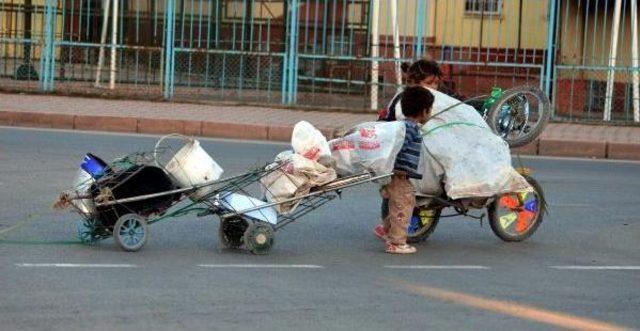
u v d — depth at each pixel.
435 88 10.91
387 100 24.41
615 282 9.50
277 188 9.98
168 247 10.19
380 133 9.98
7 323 7.46
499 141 10.62
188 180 9.80
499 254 10.57
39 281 8.67
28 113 20.77
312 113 23.61
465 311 8.22
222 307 8.09
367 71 24.39
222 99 24.81
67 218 11.49
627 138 20.95
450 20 25.02
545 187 15.45
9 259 9.43
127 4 25.03
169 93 24.59
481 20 24.12
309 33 25.28
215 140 20.08
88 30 24.92
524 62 24.41
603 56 24.22
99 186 9.73
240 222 10.14
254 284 8.86
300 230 11.41
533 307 8.43
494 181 10.43
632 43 23.83
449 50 25.03
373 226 11.80
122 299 8.20
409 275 9.45
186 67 24.81
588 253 10.83
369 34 24.62
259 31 25.02
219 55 24.80
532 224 11.25
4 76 24.91
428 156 10.32
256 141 20.25
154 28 24.94
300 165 9.91
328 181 10.00
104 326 7.46
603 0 25.19
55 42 24.72
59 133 19.70
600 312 8.35
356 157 10.02
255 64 24.81
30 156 16.28
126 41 25.09
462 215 11.17
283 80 24.48
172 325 7.54
